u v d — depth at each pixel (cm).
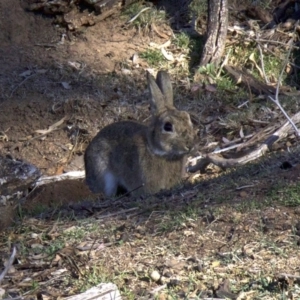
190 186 1082
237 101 1597
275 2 1817
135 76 1684
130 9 1814
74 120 1598
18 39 1766
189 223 901
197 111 1585
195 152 1291
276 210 903
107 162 1312
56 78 1680
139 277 803
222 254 829
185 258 832
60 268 846
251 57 1684
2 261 879
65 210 1042
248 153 1281
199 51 1734
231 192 978
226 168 1230
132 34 1778
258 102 1578
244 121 1507
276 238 847
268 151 1248
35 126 1602
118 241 887
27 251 898
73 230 932
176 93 1631
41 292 796
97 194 1305
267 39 1723
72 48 1750
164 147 1212
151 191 1252
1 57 1727
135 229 911
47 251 888
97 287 746
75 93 1641
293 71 1664
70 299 736
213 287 764
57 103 1623
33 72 1691
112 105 1619
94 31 1784
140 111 1606
